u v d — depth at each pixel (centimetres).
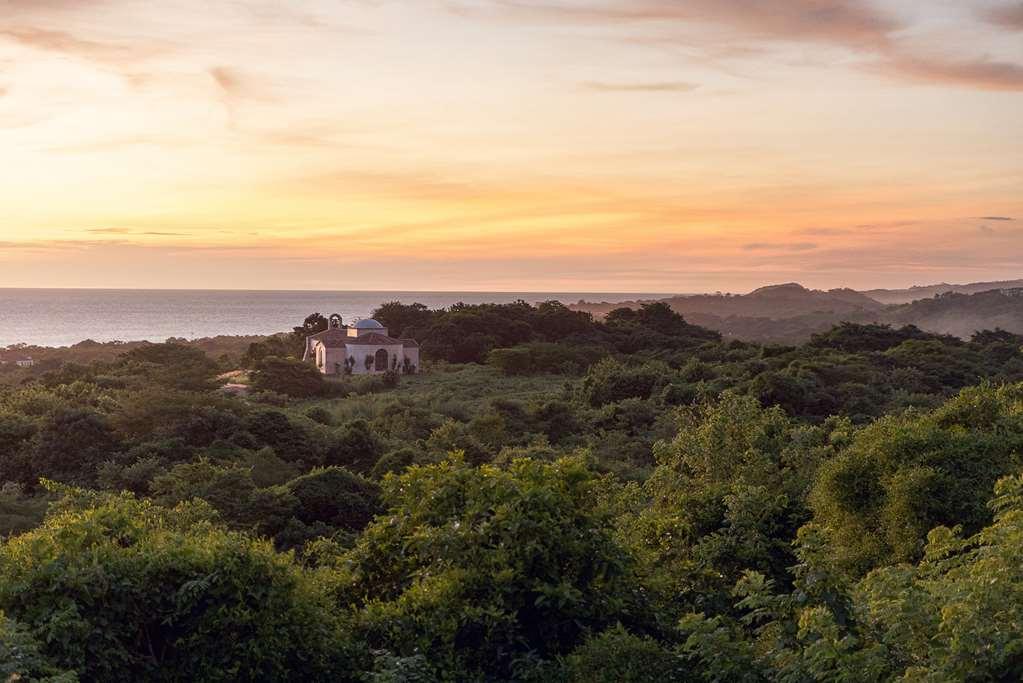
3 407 5247
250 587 1080
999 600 795
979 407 1858
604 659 1052
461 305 12231
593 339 10938
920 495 1522
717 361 9181
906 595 866
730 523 1523
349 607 1245
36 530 1189
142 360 8275
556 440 5331
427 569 1199
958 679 766
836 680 836
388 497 1337
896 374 6938
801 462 2055
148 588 1059
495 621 1102
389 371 8544
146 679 1037
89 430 4291
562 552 1187
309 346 9969
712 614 1342
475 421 5091
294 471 4025
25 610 1005
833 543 1548
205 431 4456
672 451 2230
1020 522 921
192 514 1981
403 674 1011
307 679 1092
